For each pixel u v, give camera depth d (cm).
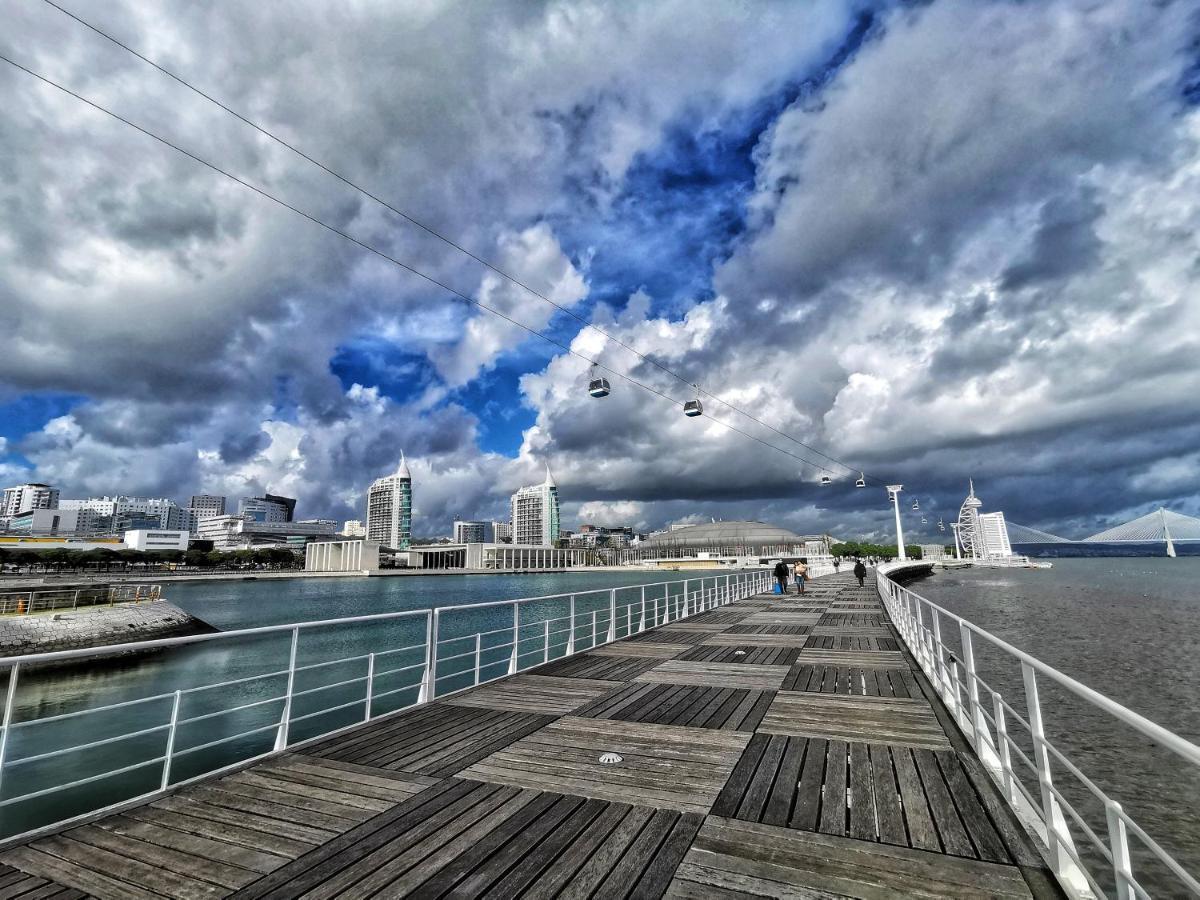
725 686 953
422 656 3291
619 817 478
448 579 19938
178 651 3434
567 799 512
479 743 662
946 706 823
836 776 563
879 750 639
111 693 2505
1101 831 1277
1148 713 2198
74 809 1418
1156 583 10219
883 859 412
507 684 966
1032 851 418
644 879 388
